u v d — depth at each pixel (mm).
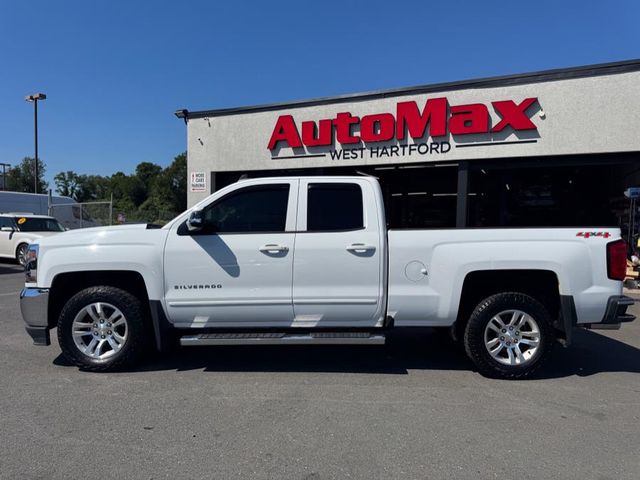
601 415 4000
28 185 64750
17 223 16062
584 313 4797
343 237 4871
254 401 4250
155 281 4895
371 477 3016
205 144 13555
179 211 83188
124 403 4188
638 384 4777
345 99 12016
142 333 5020
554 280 4988
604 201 11234
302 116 12508
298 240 4875
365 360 5551
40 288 4996
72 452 3307
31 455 3262
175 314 4953
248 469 3102
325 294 4859
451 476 3029
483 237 4840
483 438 3557
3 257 16281
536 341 4836
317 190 5016
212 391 4492
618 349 6125
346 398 4336
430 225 12148
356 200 4992
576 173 11273
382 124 11594
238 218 5000
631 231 10883
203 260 4883
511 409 4109
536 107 10359
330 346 6152
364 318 4945
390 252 4859
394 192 12570
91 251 4926
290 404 4188
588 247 4785
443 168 11906
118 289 5016
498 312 4855
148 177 96938
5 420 3822
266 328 5039
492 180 11414
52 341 6305
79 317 5000
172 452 3316
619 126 9781
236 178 13648
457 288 4828
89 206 20969
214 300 4887
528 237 4816
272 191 5035
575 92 10062
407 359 5598
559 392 4535
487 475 3043
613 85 9773
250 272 4875
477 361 4879
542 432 3664
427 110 11148
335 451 3344
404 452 3336
